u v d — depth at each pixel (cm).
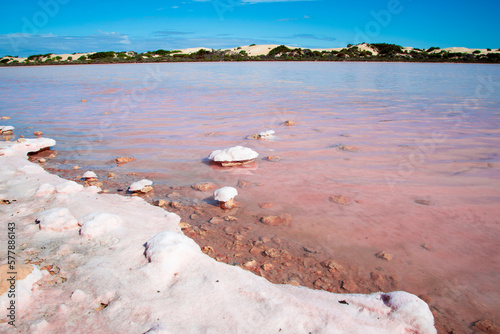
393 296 218
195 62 5312
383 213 390
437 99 1308
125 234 300
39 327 188
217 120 938
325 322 195
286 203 421
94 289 222
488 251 312
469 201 416
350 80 2175
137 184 465
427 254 310
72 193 407
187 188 476
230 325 191
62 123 935
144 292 218
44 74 3058
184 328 189
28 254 266
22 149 636
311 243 330
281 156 614
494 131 773
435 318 233
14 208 363
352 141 701
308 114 1011
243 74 2741
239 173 534
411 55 6281
